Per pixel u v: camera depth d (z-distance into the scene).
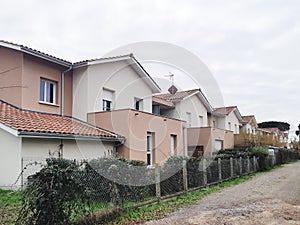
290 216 8.45
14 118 12.55
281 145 48.62
